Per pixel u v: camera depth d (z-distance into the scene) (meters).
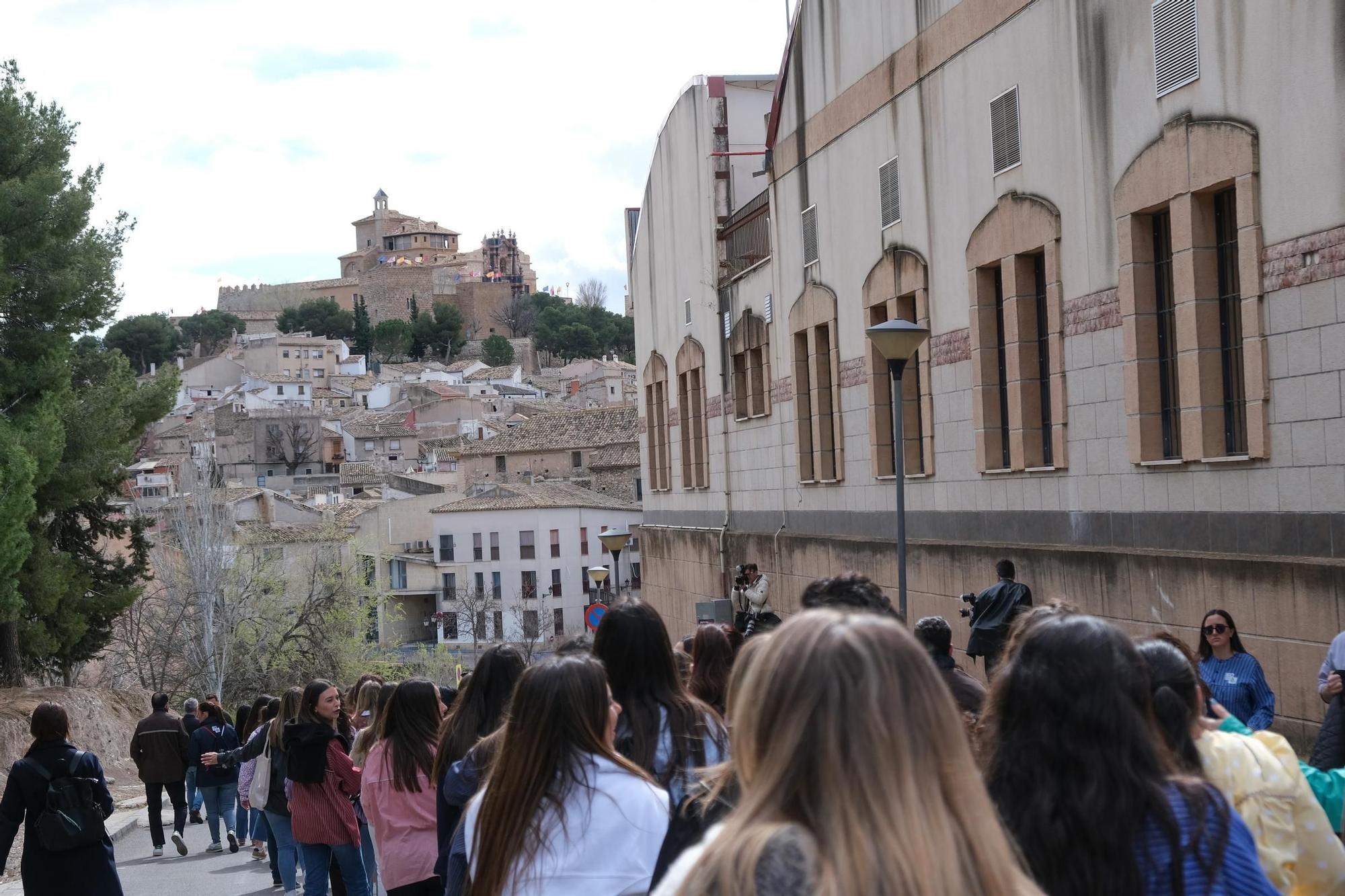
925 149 18.05
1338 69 10.80
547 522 73.56
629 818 4.22
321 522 66.56
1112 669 3.06
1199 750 3.86
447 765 6.13
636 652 5.13
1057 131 14.80
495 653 6.23
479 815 4.39
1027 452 15.75
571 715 4.29
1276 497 11.73
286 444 119.62
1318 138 11.05
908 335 13.32
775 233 24.20
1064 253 14.79
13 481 22.55
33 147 26.34
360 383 168.38
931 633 7.05
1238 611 12.07
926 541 18.36
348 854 9.26
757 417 25.56
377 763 7.64
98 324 27.17
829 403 22.47
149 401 30.41
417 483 88.50
